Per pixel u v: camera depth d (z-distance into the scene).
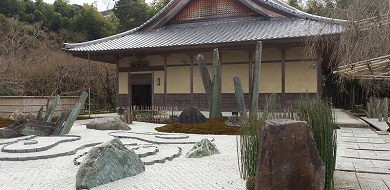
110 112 21.69
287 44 13.62
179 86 16.61
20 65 22.41
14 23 29.06
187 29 17.91
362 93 22.00
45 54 25.47
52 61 23.52
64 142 8.13
